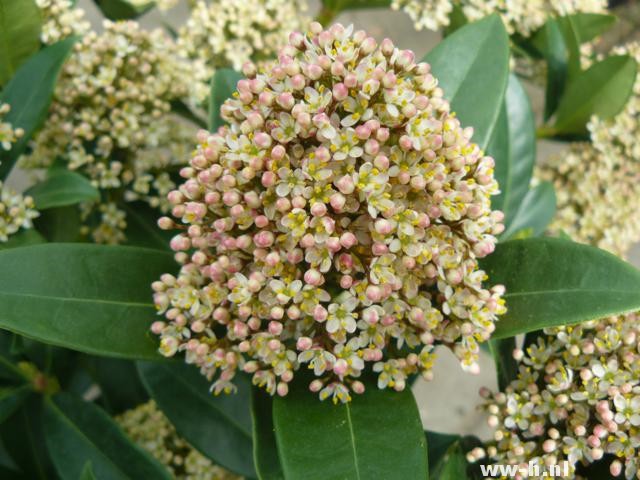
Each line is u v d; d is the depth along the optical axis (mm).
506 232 228
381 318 146
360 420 149
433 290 159
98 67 229
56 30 228
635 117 280
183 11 408
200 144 156
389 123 144
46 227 237
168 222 163
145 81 239
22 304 151
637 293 144
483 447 180
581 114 258
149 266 167
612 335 158
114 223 242
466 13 266
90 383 271
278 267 143
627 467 153
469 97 183
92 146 244
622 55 235
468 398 379
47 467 231
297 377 157
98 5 274
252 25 268
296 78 142
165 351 156
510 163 217
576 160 272
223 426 203
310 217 142
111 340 157
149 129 237
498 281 160
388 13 427
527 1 268
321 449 143
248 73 156
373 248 140
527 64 301
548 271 155
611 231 267
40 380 220
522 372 168
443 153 146
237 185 145
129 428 239
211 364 155
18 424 225
